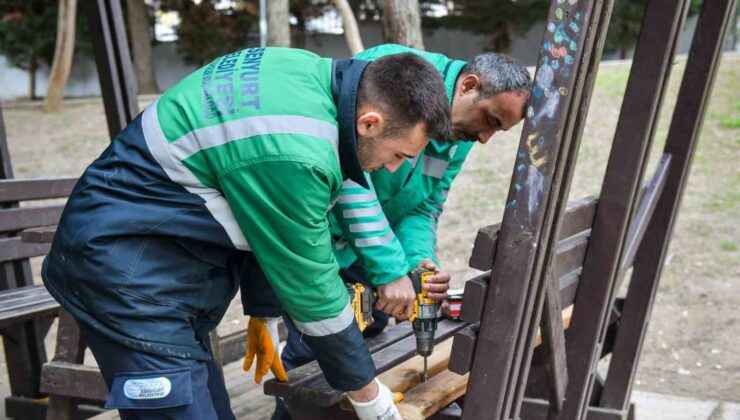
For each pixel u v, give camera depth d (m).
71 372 2.69
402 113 1.70
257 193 1.66
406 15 4.48
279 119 1.64
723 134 9.61
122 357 1.76
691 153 3.29
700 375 4.91
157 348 1.75
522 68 2.34
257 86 1.69
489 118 2.33
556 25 1.83
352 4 19.95
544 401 3.56
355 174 1.78
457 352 2.00
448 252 6.93
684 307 5.89
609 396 3.42
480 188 8.38
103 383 2.65
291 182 1.63
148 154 1.73
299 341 2.63
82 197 1.78
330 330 1.80
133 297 1.73
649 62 2.46
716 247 6.84
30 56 18.31
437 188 2.68
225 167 1.67
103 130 12.24
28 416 3.55
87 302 1.76
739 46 18.28
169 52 20.09
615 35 19.33
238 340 3.72
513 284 1.93
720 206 7.72
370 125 1.72
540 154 1.88
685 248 6.87
